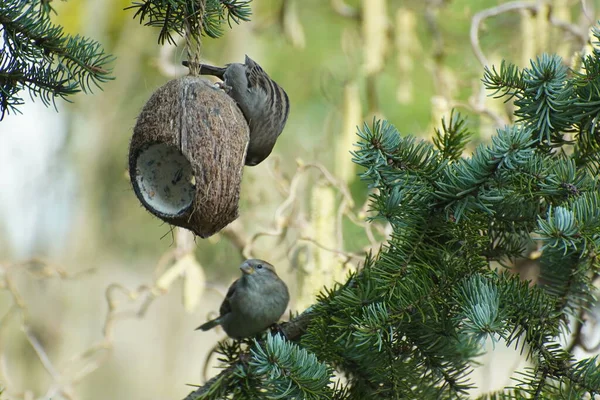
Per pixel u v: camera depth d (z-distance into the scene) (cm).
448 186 490
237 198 538
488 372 780
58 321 1588
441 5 1162
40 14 530
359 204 1190
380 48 1134
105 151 1694
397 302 496
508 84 525
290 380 480
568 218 440
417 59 1233
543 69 511
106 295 924
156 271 938
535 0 1079
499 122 884
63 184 1677
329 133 1219
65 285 1616
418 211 513
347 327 505
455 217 495
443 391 529
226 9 586
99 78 541
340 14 1278
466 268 502
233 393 571
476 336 463
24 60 529
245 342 616
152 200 537
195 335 1844
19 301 915
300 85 1582
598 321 643
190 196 538
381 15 1134
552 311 486
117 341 1777
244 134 544
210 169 521
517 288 490
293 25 1304
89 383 1719
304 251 869
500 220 535
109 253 1773
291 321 574
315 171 1109
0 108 536
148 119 532
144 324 1814
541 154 524
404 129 1326
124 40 1602
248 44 1557
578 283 538
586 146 532
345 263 802
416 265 502
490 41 1187
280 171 1025
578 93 516
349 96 1016
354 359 528
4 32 521
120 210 1770
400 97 1190
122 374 1762
